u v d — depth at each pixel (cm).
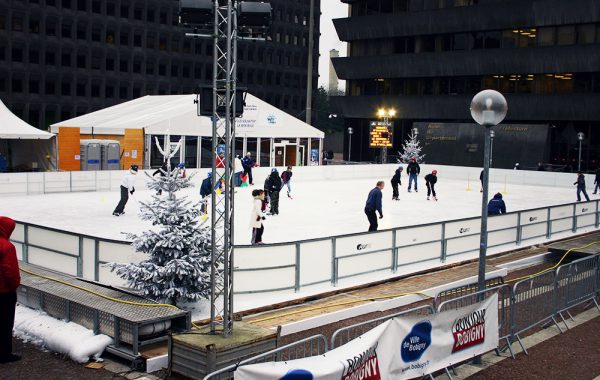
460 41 6719
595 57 5759
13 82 7631
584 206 2272
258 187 3450
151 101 5094
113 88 8462
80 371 856
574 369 934
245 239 1822
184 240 1052
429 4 6888
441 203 2992
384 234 1427
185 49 9112
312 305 1195
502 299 1013
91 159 3641
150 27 8700
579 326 1169
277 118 4716
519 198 3400
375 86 7456
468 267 1595
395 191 3061
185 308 1109
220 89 912
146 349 901
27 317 1004
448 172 4734
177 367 828
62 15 7862
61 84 7981
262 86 10075
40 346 947
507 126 6019
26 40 7625
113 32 8362
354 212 2530
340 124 12669
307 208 2639
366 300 1230
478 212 2656
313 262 1281
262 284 1205
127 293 1024
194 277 1055
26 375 834
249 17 907
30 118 7781
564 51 5928
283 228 2070
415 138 6062
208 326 923
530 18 6100
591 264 1295
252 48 9844
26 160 3584
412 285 1378
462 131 6278
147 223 2103
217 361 796
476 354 923
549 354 1002
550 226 2070
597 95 5784
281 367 653
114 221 2136
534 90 6253
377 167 4525
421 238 1533
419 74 6962
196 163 4278
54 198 2766
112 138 4034
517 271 1634
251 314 1121
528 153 5862
